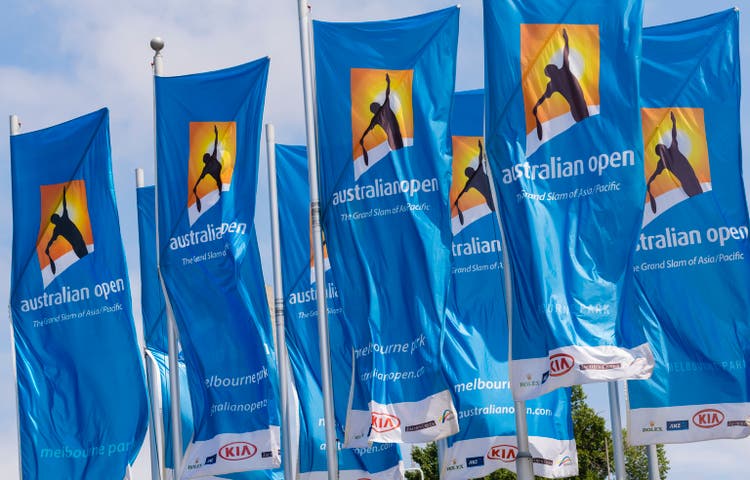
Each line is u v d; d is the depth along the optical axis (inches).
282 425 1531.7
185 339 1296.8
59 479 1368.1
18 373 1395.2
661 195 1279.5
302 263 1555.1
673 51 1291.8
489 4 1088.2
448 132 1159.0
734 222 1272.1
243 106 1311.5
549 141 1067.3
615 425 1489.9
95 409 1379.2
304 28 1230.9
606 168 1058.1
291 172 1579.7
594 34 1076.5
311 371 1534.2
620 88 1067.3
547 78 1075.3
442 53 1170.0
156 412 1692.9
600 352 1026.7
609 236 1051.3
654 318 1274.6
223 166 1305.4
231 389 1280.8
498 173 1071.0
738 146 1279.5
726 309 1263.5
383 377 1125.1
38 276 1408.7
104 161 1412.4
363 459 1509.6
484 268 1411.2
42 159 1424.7
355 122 1165.7
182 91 1322.6
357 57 1174.3
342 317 1147.9
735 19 1291.8
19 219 1419.8
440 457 1471.5
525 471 1074.7
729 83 1283.2
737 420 1248.8
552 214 1058.1
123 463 1363.2
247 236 1299.2
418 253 1141.1
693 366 1263.5
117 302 1390.3
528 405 1430.9
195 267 1299.2
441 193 1149.7
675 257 1274.6
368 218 1154.7
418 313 1128.8
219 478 1658.5
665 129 1285.7
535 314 1042.1
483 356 1405.0
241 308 1288.1
